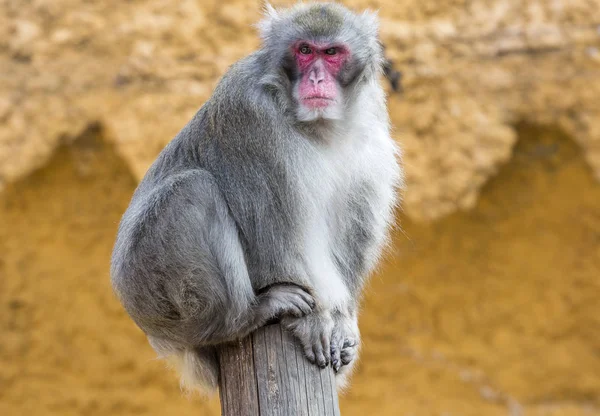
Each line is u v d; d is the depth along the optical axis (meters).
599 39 54.94
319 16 26.17
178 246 25.08
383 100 27.58
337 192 26.67
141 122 52.88
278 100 25.64
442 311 57.44
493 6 55.53
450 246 56.84
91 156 54.53
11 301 55.66
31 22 54.53
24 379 55.56
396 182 28.30
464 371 57.03
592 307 56.88
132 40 54.31
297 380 24.30
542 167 55.94
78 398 55.41
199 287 25.06
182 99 53.31
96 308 56.00
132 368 56.03
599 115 54.50
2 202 54.41
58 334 55.91
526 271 57.06
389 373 56.81
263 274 25.47
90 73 53.88
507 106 54.31
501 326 57.44
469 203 53.34
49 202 55.25
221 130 25.83
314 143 26.03
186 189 25.34
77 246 55.88
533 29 55.09
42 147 53.12
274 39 26.03
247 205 25.44
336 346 24.91
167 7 54.81
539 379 57.06
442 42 54.72
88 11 54.81
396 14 54.91
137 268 25.67
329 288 26.03
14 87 53.56
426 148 53.69
